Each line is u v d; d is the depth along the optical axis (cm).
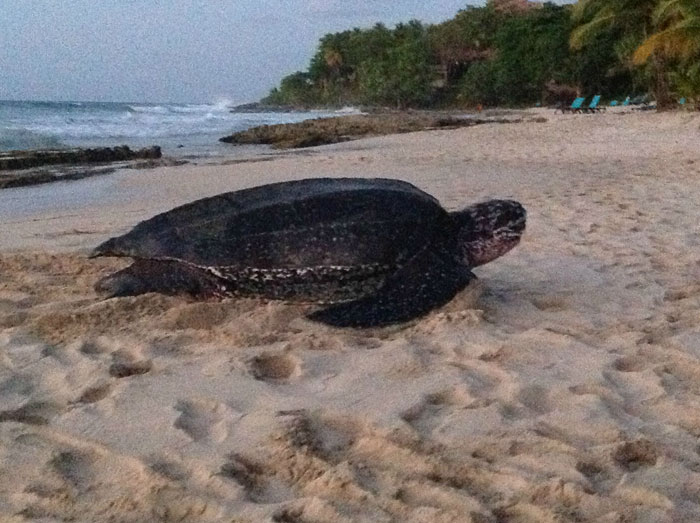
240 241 350
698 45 2069
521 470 238
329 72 9694
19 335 343
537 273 451
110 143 2245
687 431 263
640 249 510
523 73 5944
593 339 343
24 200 870
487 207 374
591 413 272
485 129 2273
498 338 340
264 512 219
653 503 225
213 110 8762
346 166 1151
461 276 352
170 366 310
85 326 351
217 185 978
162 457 245
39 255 491
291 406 277
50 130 2816
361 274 343
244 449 250
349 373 305
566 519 217
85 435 258
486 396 286
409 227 348
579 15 2873
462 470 239
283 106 10712
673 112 2353
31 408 278
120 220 675
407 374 304
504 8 7431
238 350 327
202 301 372
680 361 317
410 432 258
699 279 435
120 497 226
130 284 385
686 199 711
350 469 239
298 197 357
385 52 8438
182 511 222
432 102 7350
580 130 1970
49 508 222
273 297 354
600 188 802
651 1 2522
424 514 219
